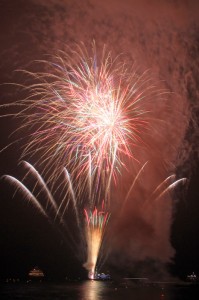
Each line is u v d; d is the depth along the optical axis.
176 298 54.66
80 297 55.00
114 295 58.16
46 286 76.88
